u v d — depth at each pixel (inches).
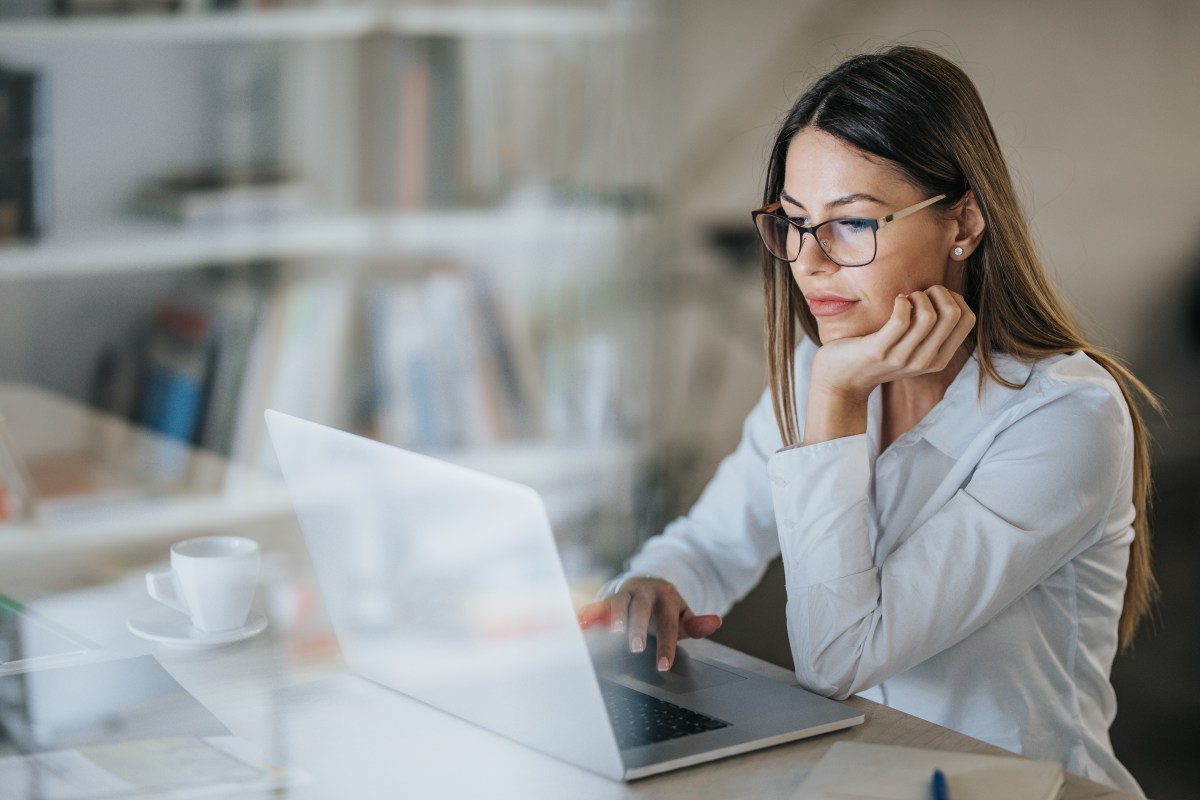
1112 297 139.3
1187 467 139.6
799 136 53.0
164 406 98.6
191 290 99.5
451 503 41.8
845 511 50.0
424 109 104.3
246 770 39.6
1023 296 54.1
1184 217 143.3
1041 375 52.9
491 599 41.4
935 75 52.2
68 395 97.0
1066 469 50.8
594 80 111.3
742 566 63.5
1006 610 52.6
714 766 40.3
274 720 43.9
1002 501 50.6
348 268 103.6
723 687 47.0
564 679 39.6
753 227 121.8
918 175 51.1
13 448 81.0
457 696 44.0
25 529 69.2
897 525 55.7
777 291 58.0
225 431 99.7
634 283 116.0
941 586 49.4
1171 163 141.6
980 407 53.9
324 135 101.6
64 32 90.7
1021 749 52.6
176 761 40.1
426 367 106.0
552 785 38.9
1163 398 141.7
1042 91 131.7
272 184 99.3
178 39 95.5
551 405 113.3
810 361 62.7
